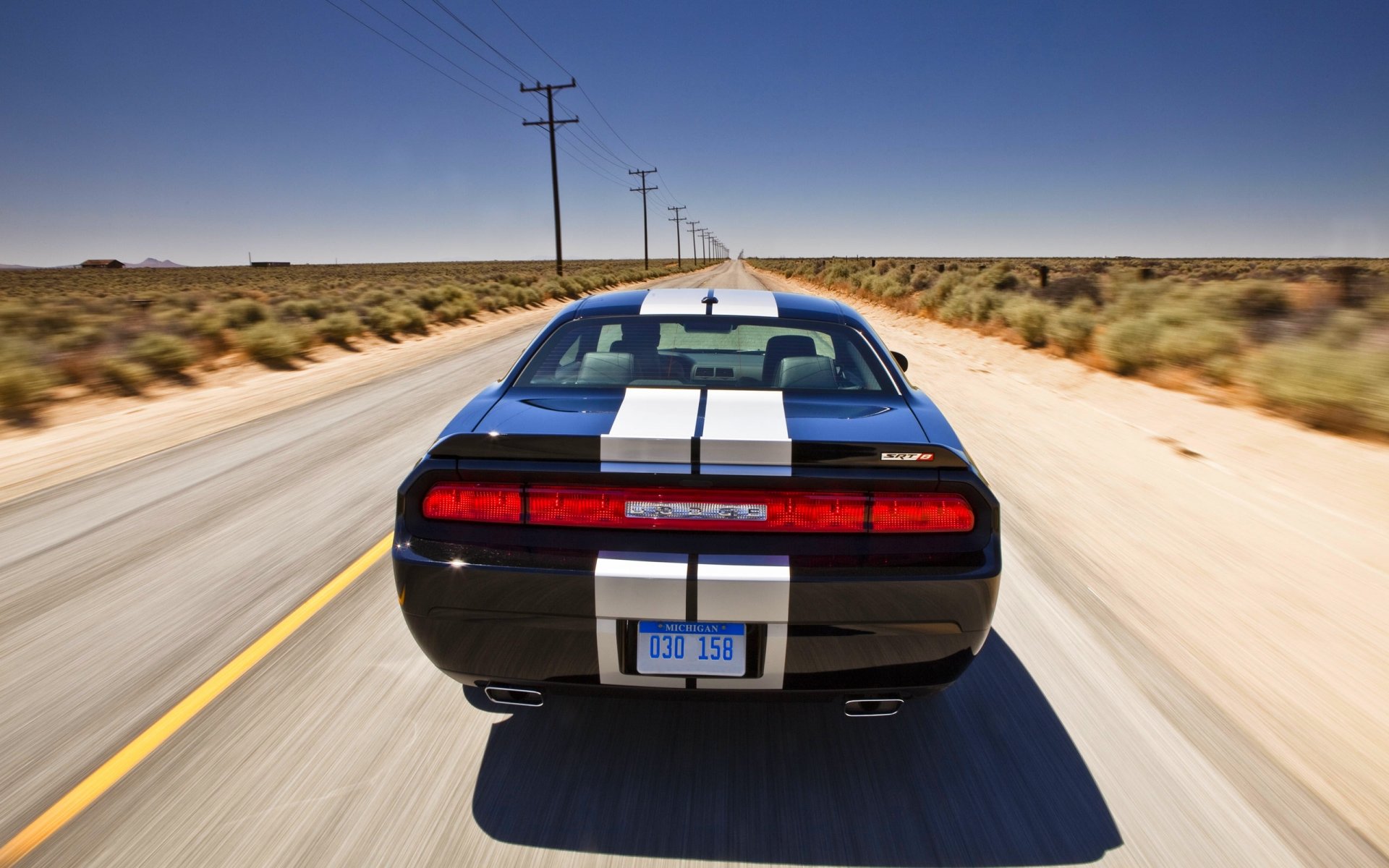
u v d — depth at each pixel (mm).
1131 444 6504
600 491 2064
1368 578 3793
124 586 3676
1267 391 7805
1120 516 4707
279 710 2650
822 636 2037
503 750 2447
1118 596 3600
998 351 13367
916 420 2420
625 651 2072
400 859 1977
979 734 2559
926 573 2051
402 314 17344
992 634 3238
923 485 2072
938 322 19562
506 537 2090
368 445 6531
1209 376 9117
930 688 2189
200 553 4094
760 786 2293
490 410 2484
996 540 2143
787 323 3117
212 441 6715
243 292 31719
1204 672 2938
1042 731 2578
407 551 2143
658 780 2316
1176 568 3922
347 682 2836
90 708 2639
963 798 2252
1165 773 2350
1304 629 3273
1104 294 17922
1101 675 2918
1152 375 9664
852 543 2049
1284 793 2256
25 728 2521
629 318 3145
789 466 2064
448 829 2088
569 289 37781
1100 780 2324
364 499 5035
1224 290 12344
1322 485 5309
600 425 2240
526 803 2201
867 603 2025
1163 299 13164
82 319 14695
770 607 1999
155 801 2174
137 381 9555
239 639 3160
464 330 18422
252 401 8648
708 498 2047
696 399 2512
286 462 5973
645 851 2029
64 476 5605
